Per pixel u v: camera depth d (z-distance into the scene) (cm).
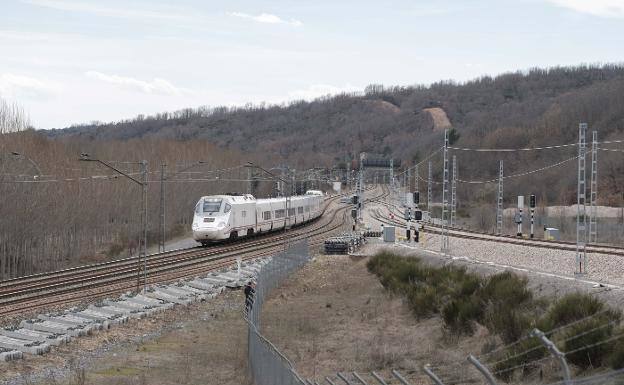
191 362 2683
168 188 9669
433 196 14250
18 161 7369
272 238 7769
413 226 8150
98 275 4662
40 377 2328
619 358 1895
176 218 10112
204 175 11044
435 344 2867
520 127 15600
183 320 3519
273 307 4044
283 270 5016
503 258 4700
